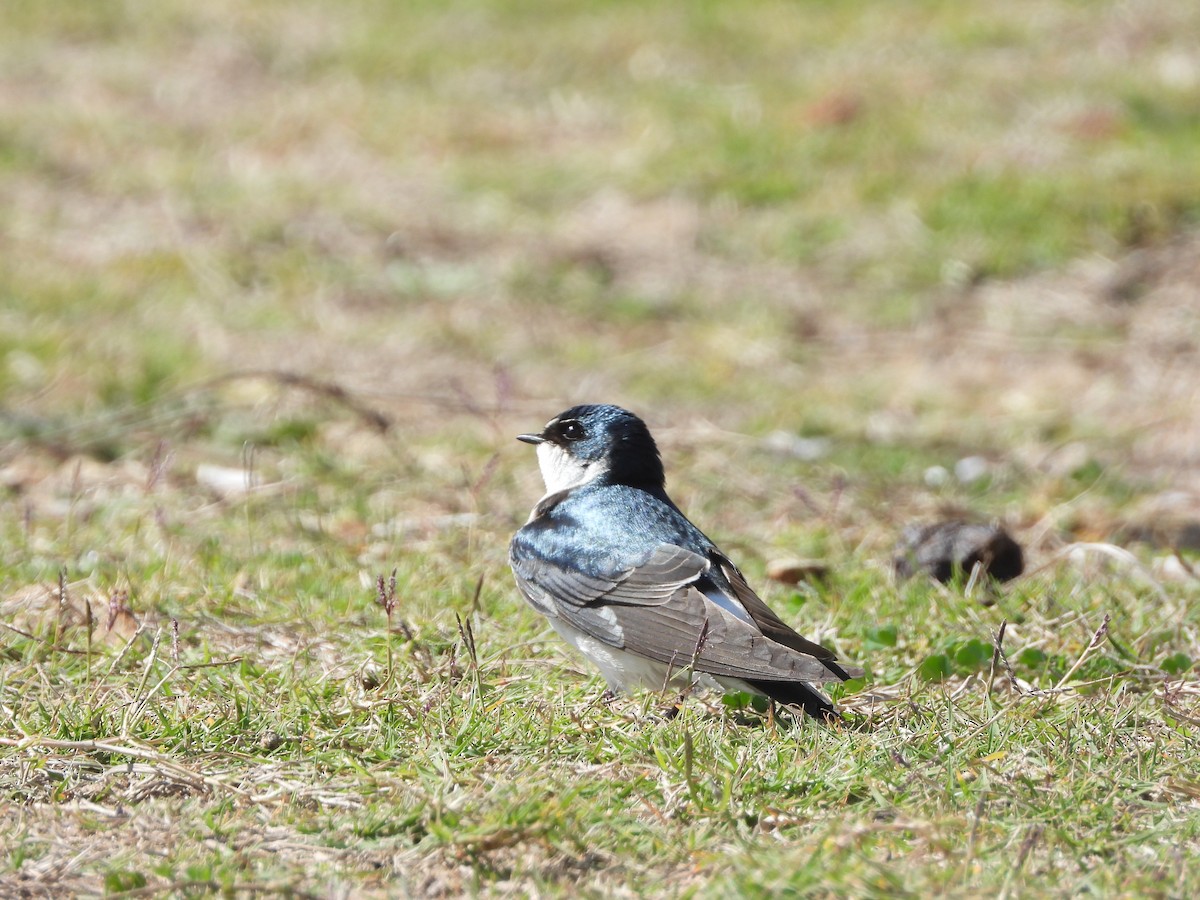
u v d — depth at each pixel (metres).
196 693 7.71
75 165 21.70
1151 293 17.97
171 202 20.56
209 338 16.95
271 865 5.86
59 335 16.41
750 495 12.58
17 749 6.92
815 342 17.47
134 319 17.42
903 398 15.86
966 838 5.93
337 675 8.05
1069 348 16.97
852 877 5.50
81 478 12.78
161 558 10.12
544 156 22.05
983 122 21.70
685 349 17.17
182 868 5.81
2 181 21.06
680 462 13.41
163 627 8.71
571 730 7.16
